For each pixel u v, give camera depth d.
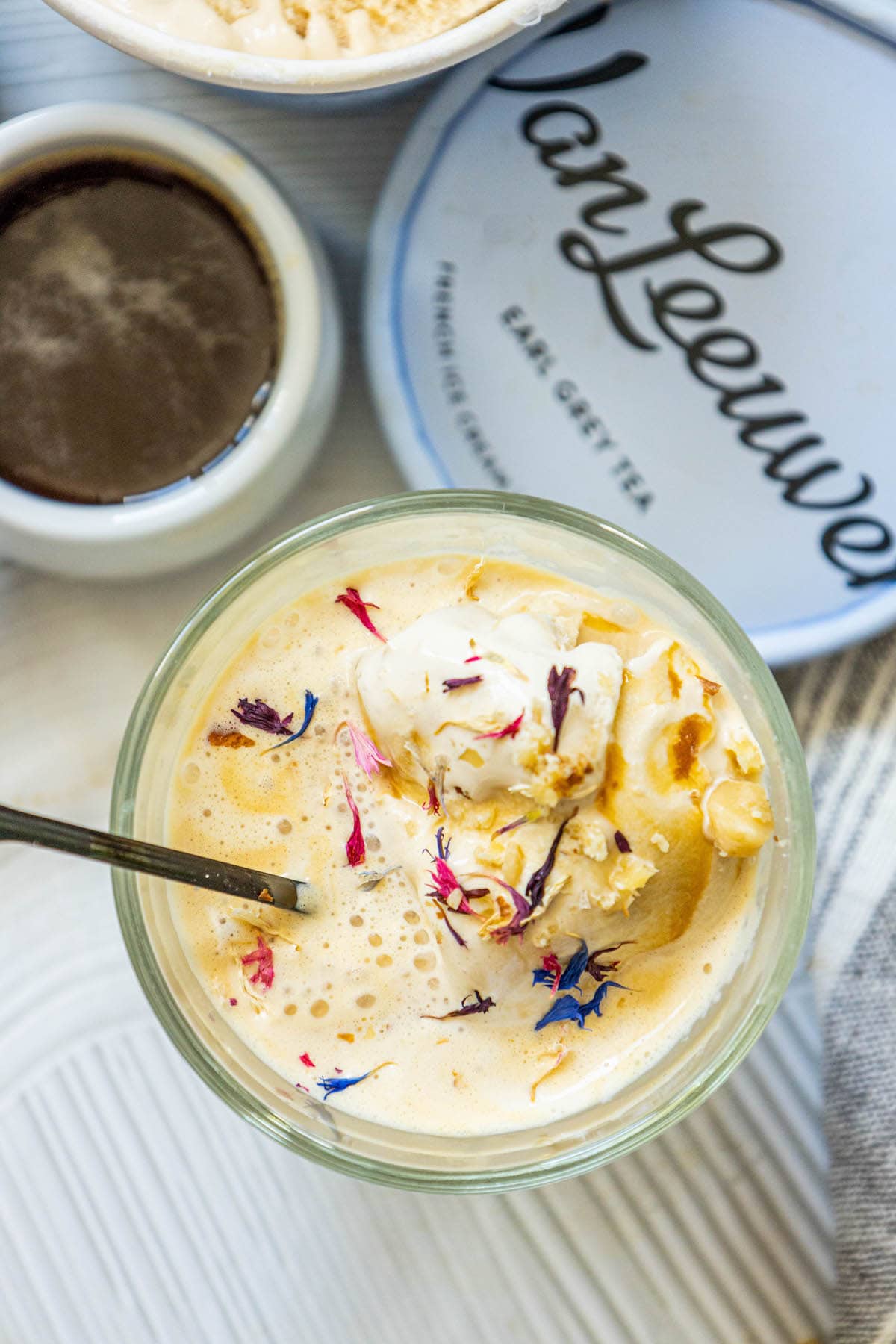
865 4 0.36
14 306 0.36
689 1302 0.36
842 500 0.37
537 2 0.34
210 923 0.34
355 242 0.38
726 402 0.37
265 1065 0.33
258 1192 0.37
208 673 0.34
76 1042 0.37
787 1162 0.37
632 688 0.33
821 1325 0.36
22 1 0.38
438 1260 0.37
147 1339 0.36
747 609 0.37
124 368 0.36
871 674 0.37
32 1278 0.37
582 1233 0.37
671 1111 0.33
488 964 0.32
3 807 0.31
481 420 0.37
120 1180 0.37
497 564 0.34
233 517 0.36
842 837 0.37
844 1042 0.36
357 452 0.38
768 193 0.37
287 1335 0.36
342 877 0.33
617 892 0.32
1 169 0.36
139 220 0.36
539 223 0.37
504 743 0.32
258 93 0.35
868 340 0.37
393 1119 0.33
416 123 0.36
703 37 0.36
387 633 0.34
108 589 0.38
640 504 0.37
